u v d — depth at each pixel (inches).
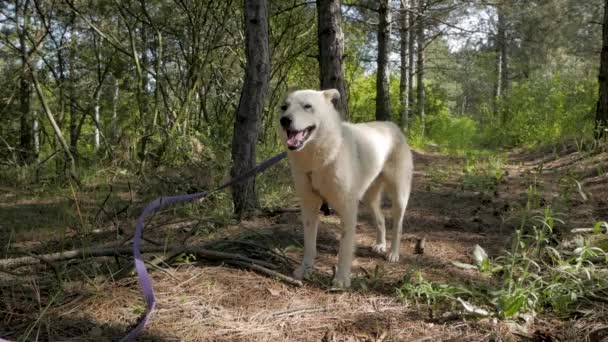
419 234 194.2
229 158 310.5
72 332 103.8
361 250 175.9
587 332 102.0
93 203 259.9
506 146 685.3
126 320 110.0
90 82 463.2
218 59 432.5
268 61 208.4
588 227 177.8
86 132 652.7
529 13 830.5
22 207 267.6
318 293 131.1
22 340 97.0
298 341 104.0
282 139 142.8
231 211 214.8
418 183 325.1
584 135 448.1
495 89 1121.4
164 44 438.3
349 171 139.2
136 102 431.8
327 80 251.8
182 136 338.0
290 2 428.8
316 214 147.3
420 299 125.1
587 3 906.7
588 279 123.0
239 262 143.8
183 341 101.9
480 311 111.2
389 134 170.7
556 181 275.7
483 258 150.6
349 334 107.1
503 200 245.6
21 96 431.2
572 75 932.6
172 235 187.6
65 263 135.0
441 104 984.3
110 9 386.0
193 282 132.0
